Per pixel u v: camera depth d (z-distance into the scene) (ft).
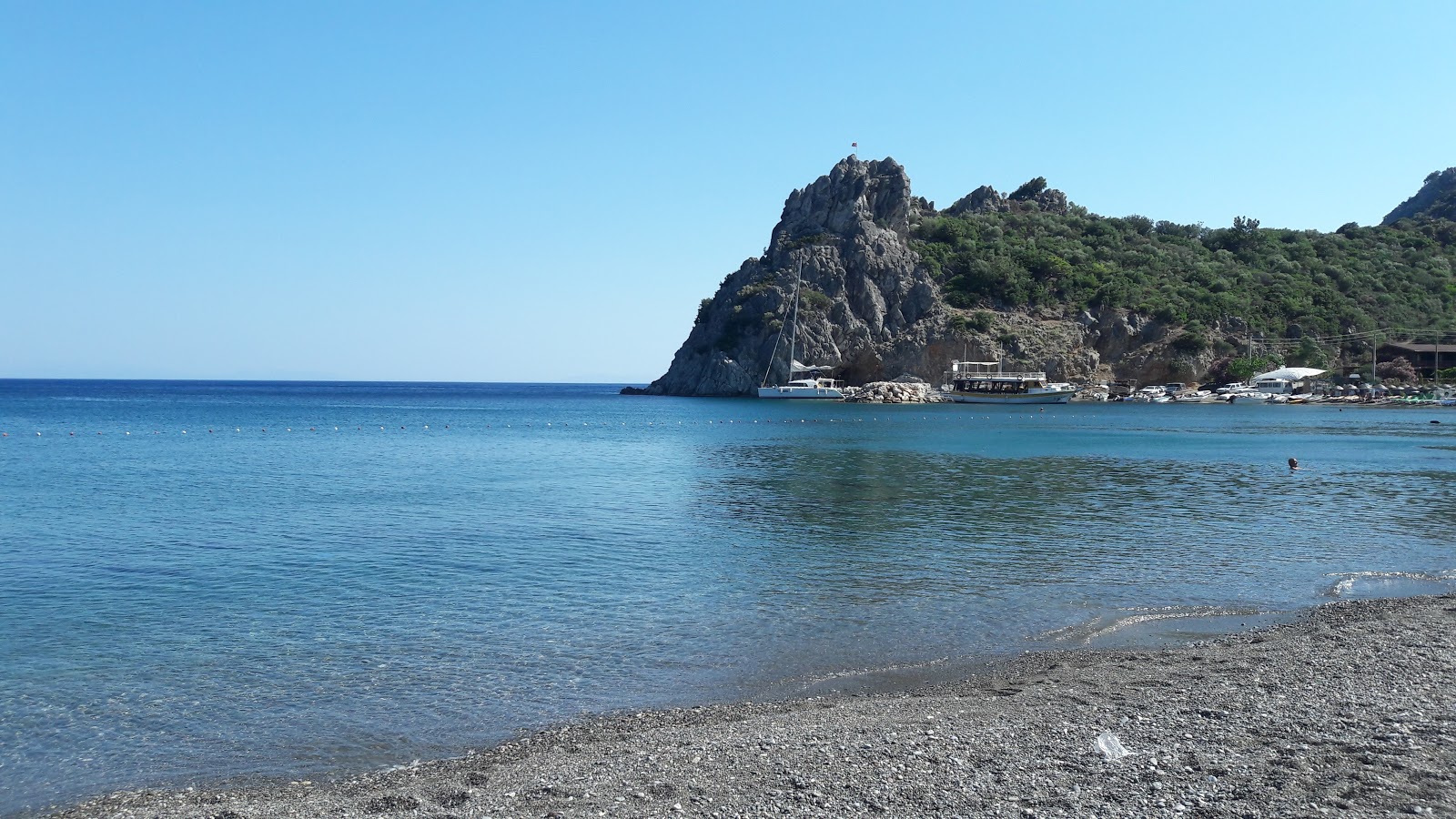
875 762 39.86
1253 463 200.64
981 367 590.96
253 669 58.65
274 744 46.47
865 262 652.48
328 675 57.36
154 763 44.34
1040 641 63.46
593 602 75.87
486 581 84.33
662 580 84.48
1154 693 49.21
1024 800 35.27
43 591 80.38
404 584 82.84
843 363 636.48
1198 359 597.52
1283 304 642.63
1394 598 74.13
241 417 432.66
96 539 106.32
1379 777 35.88
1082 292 645.10
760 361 653.71
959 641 63.82
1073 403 556.92
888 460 210.59
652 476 178.19
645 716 49.11
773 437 301.22
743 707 50.26
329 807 37.60
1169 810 33.81
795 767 39.55
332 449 252.21
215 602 76.48
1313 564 89.81
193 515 125.08
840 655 60.70
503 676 57.00
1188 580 83.05
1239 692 48.55
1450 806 33.14
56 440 278.26
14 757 45.06
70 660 60.75
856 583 82.58
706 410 503.20
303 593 79.41
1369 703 45.73
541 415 464.24
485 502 138.62
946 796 35.91
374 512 127.85
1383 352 612.70
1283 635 61.57
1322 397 547.90
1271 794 34.68
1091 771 37.99
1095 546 100.58
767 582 83.10
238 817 36.86
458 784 39.55
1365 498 141.08
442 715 50.34
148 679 56.85
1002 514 124.98
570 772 40.32
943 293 654.12
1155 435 301.02
